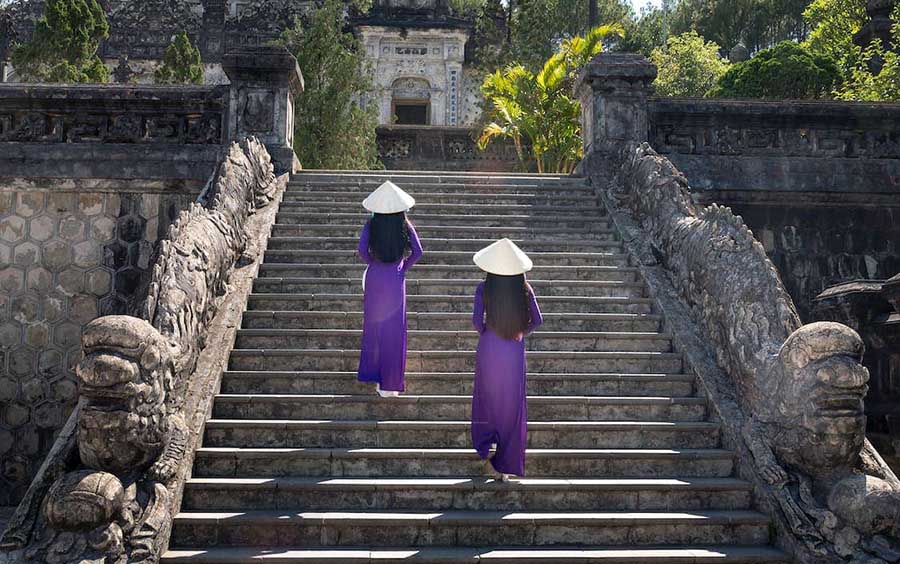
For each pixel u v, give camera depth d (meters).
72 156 9.24
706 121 10.16
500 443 5.07
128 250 9.17
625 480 5.26
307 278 7.52
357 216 8.81
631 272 7.91
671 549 4.75
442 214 9.14
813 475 4.98
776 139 10.09
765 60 16.47
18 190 9.16
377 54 29.98
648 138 10.23
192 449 5.17
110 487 4.30
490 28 28.62
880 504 4.54
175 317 5.41
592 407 5.96
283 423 5.52
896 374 7.42
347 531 4.77
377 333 5.63
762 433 5.31
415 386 6.14
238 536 4.71
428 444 5.60
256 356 6.32
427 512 4.96
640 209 8.76
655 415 5.98
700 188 9.75
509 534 4.82
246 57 9.79
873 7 17.03
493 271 5.11
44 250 9.09
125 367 4.45
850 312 7.97
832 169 9.89
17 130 9.36
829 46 19.86
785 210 9.88
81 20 20.95
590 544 4.84
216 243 6.68
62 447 4.80
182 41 22.27
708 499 5.18
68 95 9.35
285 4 32.19
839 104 9.97
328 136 15.10
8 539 4.24
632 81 10.29
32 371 8.82
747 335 5.78
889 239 9.92
